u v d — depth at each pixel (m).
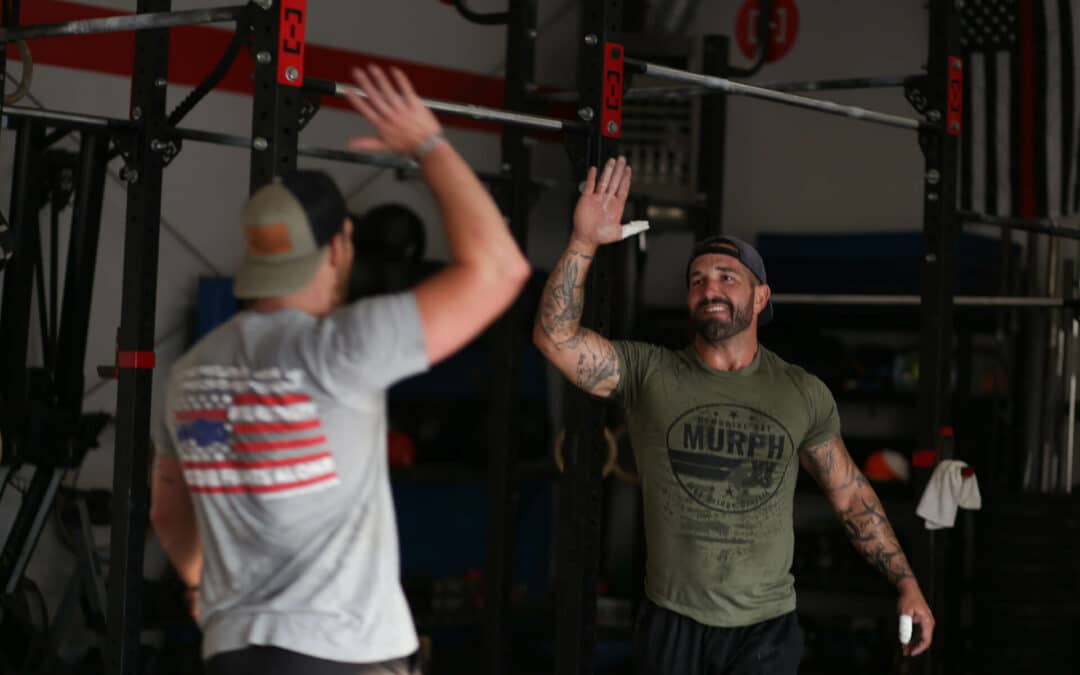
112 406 5.69
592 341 3.12
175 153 3.77
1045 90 5.75
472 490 6.56
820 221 6.89
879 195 6.73
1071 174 5.73
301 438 1.91
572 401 3.42
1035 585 5.50
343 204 1.96
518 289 1.85
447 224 1.84
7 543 4.69
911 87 4.08
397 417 6.05
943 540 4.14
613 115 3.42
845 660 5.89
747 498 3.07
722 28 7.22
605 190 2.96
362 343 1.84
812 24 6.95
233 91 6.05
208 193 6.00
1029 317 5.77
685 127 6.30
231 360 1.95
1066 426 5.70
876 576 5.96
